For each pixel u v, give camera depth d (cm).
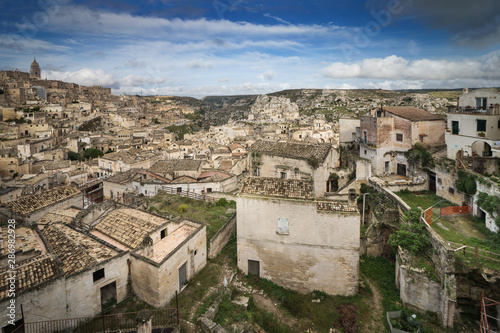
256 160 4106
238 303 2184
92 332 1762
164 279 2017
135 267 2092
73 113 14775
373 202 3341
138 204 3753
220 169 5744
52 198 3434
